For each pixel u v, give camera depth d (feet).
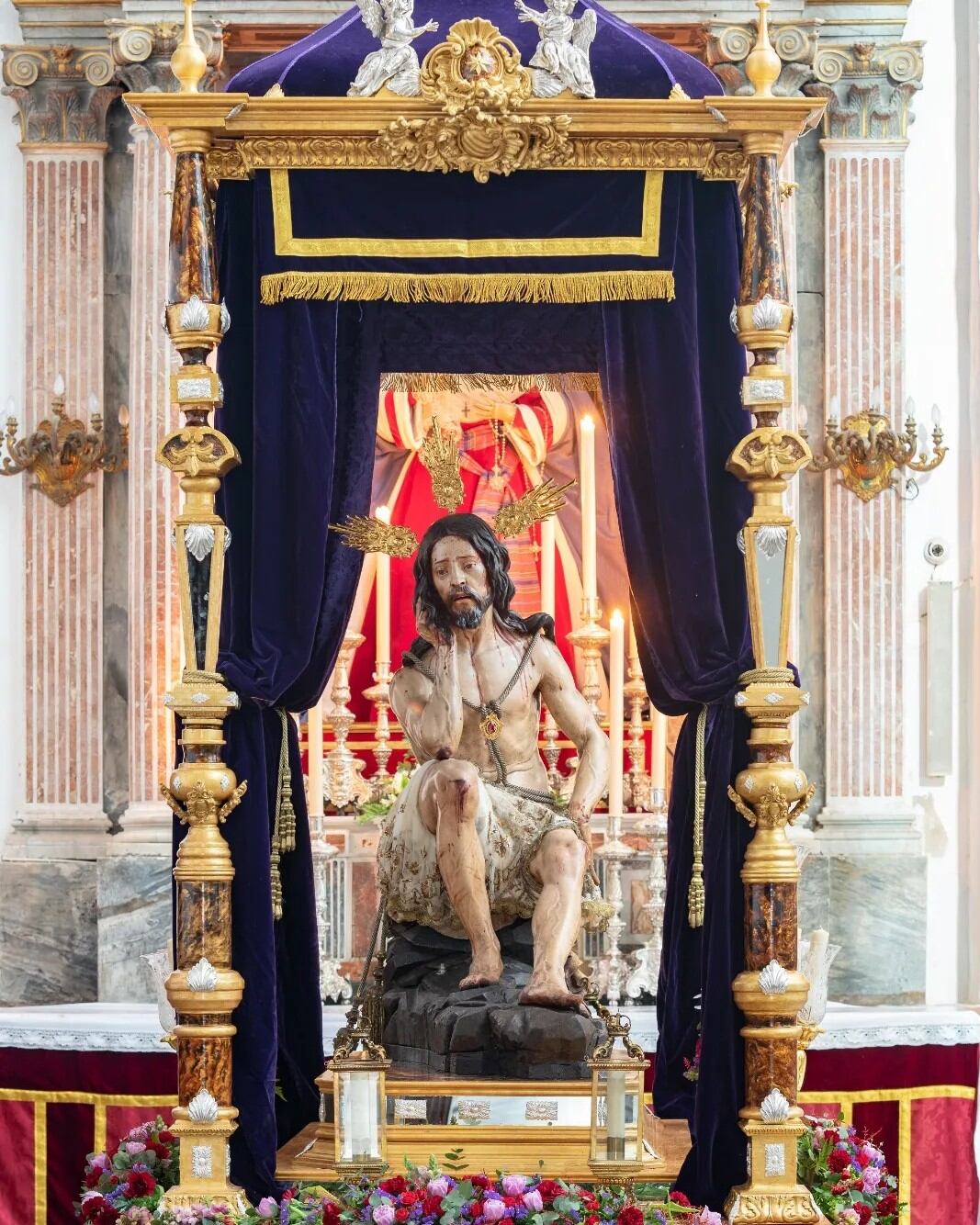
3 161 34.53
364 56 21.31
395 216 21.01
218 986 20.11
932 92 34.76
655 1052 26.89
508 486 30.81
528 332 22.72
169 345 33.24
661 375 21.34
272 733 23.41
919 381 34.45
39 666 33.83
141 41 33.17
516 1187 19.60
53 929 33.35
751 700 20.30
